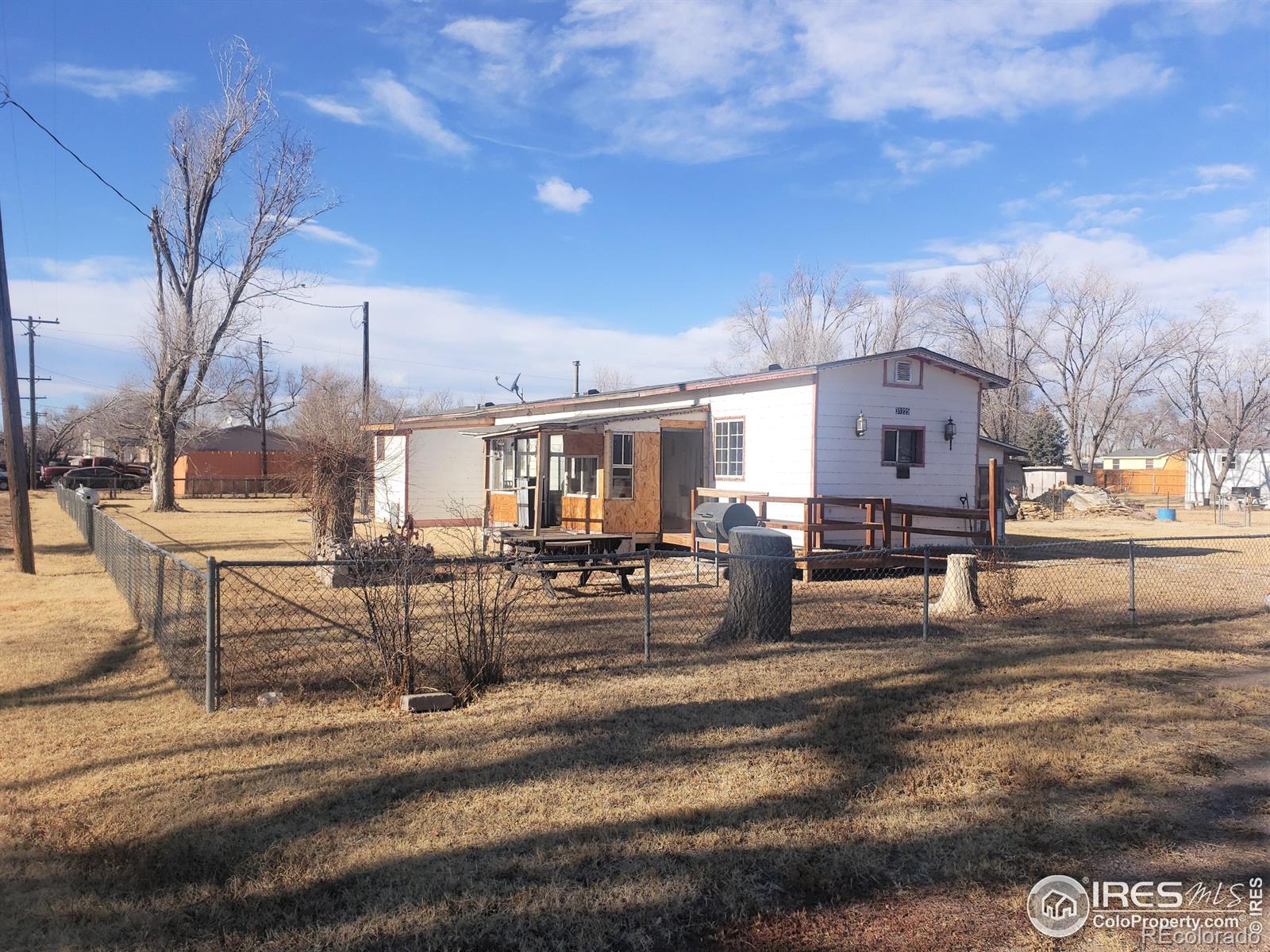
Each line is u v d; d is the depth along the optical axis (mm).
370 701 6289
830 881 3727
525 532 13875
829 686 6711
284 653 7621
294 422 40344
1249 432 50094
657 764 5016
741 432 16328
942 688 6707
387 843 3971
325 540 13406
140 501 36500
